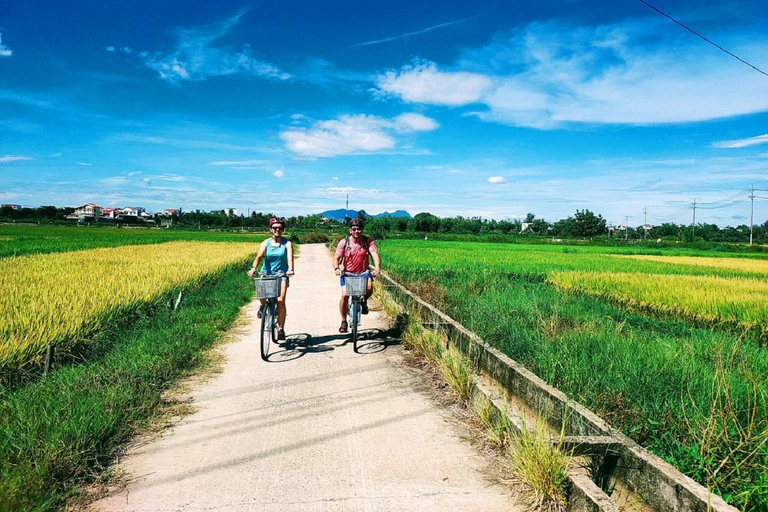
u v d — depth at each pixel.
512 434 3.82
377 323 9.26
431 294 11.06
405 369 6.21
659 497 2.90
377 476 3.49
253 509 3.06
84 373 5.29
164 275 12.52
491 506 3.12
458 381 5.09
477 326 7.33
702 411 3.96
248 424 4.43
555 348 6.15
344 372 6.07
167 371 5.75
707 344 6.57
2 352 5.27
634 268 21.05
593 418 3.70
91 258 19.80
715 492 2.92
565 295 11.99
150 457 3.78
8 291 9.25
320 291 13.92
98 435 3.88
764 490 2.87
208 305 10.69
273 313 6.94
